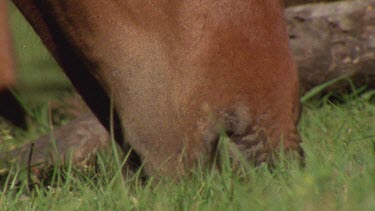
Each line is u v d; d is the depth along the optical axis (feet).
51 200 26.22
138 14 23.22
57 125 43.65
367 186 23.93
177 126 23.48
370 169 25.70
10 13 29.35
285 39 23.62
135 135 23.94
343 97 45.21
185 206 23.86
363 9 44.24
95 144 35.55
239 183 23.98
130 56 23.39
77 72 24.56
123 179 25.99
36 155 34.30
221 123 23.21
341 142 31.37
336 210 22.57
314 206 22.72
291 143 24.13
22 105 34.55
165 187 24.17
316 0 44.86
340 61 44.45
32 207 26.11
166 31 23.21
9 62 28.71
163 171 23.99
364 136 31.55
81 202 25.61
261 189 23.91
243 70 23.09
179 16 23.06
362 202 22.58
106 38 23.38
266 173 24.02
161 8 23.13
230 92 23.12
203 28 23.03
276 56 23.32
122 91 23.75
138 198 24.57
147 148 23.93
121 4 23.17
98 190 26.63
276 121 23.47
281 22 23.62
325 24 44.50
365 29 44.21
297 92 23.86
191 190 24.12
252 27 23.15
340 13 44.37
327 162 26.55
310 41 44.62
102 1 23.11
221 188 24.16
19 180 30.42
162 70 23.34
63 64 24.62
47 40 24.38
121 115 24.07
